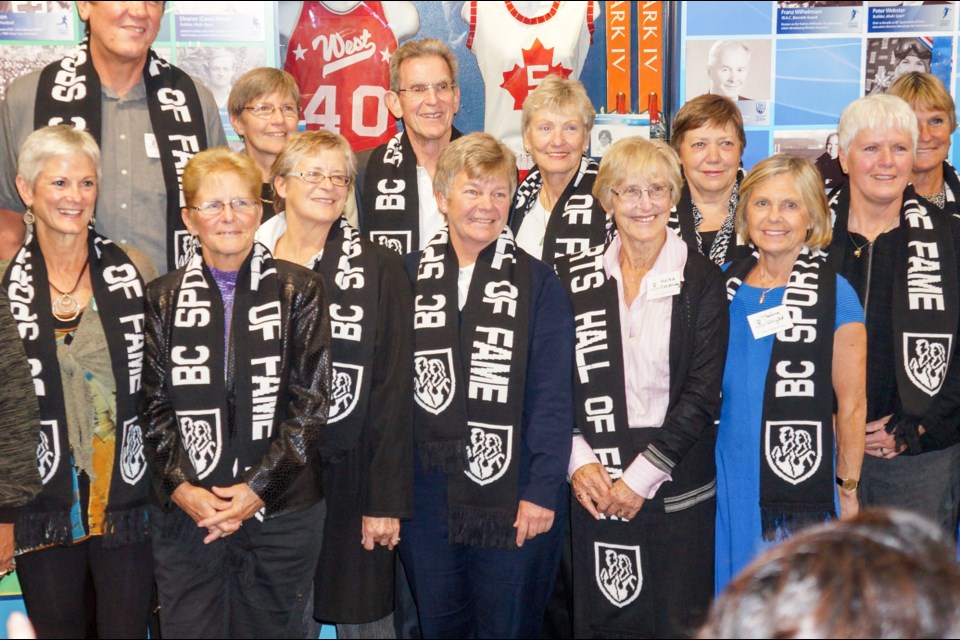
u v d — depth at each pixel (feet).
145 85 10.00
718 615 2.66
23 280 8.18
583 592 8.88
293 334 8.18
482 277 8.85
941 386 9.25
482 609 8.78
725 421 8.93
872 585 2.51
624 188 8.53
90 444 8.14
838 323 8.76
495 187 8.64
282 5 12.60
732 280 9.09
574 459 8.75
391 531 8.52
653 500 8.55
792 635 2.49
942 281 9.31
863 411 8.82
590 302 8.87
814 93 12.54
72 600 8.24
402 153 10.66
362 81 12.76
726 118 9.80
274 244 9.04
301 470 7.95
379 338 8.73
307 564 8.20
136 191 9.76
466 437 8.64
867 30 12.40
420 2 12.69
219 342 8.06
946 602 2.50
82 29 11.91
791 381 8.71
